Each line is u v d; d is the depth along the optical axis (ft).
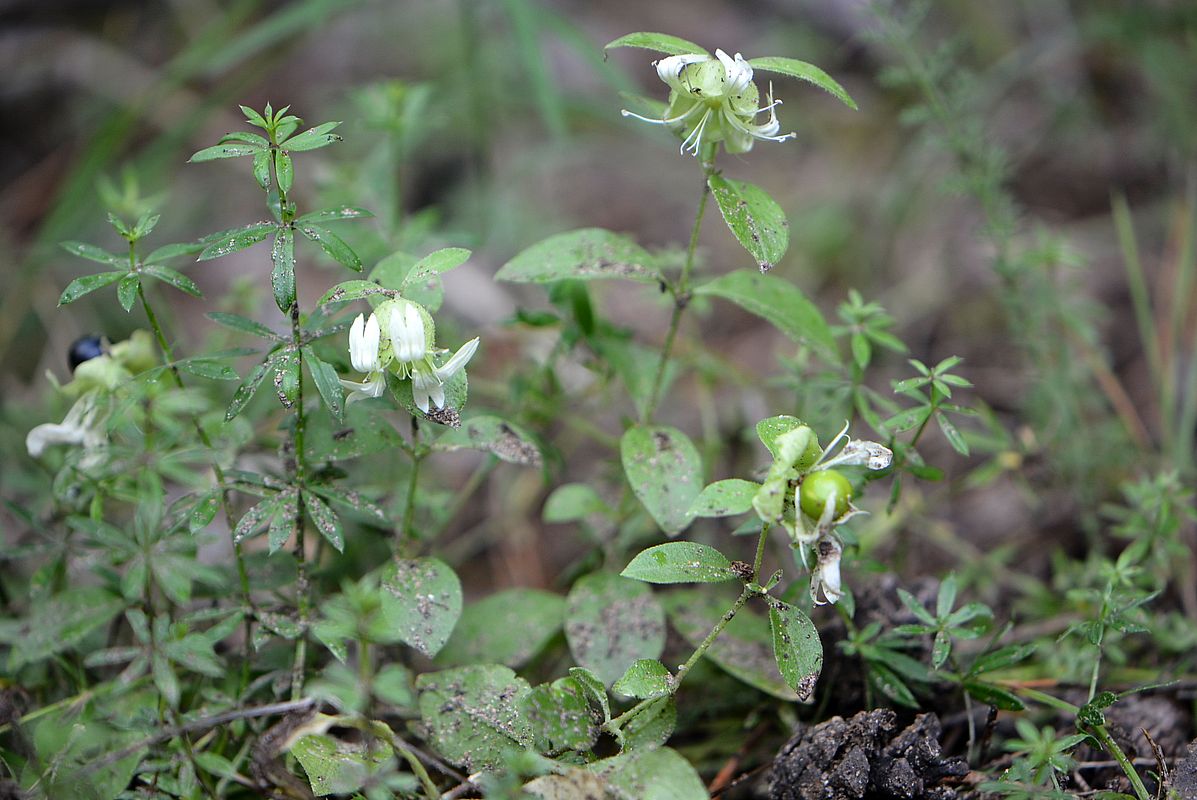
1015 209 1.81
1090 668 1.52
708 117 1.43
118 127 2.06
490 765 1.42
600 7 2.81
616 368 1.63
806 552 1.35
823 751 1.41
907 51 1.79
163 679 1.40
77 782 1.39
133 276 1.41
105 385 1.49
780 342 2.14
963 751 1.49
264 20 2.61
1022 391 1.90
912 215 2.26
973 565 1.70
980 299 2.10
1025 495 1.74
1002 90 2.40
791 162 2.56
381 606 1.46
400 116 1.80
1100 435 1.76
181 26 2.63
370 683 1.43
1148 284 2.07
